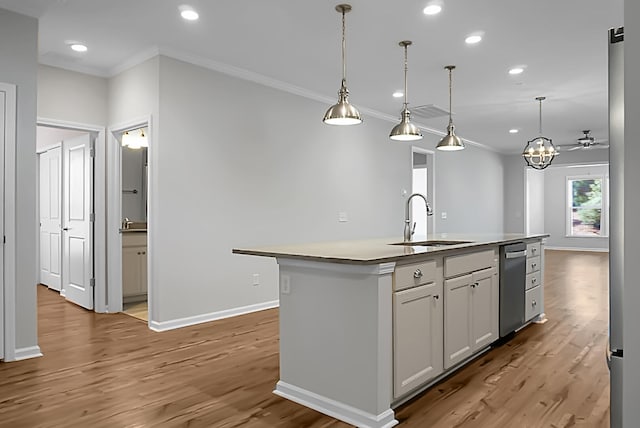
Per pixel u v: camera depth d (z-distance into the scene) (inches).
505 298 146.7
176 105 168.1
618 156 47.8
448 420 93.9
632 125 42.6
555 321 178.2
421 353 104.4
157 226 164.1
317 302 101.0
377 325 90.8
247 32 149.6
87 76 184.5
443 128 316.5
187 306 171.8
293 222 211.2
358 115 133.0
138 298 219.1
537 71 189.9
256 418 95.6
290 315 106.5
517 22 140.8
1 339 130.8
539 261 177.9
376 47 162.2
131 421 93.8
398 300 96.6
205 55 171.3
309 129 220.4
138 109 172.9
